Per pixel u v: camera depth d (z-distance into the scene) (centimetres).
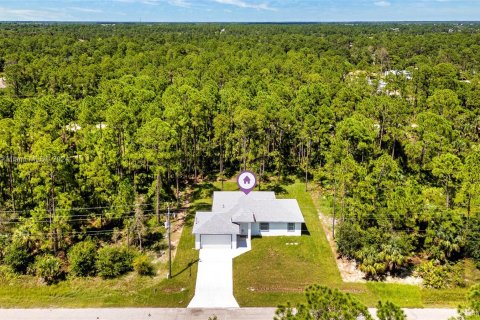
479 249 4472
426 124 6231
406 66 15425
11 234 4691
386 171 4922
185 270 4431
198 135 6750
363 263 4266
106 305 3888
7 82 11250
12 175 5194
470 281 4266
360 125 5731
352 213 4703
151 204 5506
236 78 10119
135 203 5203
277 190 6372
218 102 7262
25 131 5612
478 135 7581
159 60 12875
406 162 6619
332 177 5469
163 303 3919
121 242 4950
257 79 9775
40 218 4431
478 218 4722
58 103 7112
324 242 4997
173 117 5856
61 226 4559
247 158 6519
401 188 4716
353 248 4394
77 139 6212
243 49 16350
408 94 9581
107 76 10762
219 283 4222
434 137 6000
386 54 16688
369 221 4675
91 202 5000
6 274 4266
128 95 7244
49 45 17262
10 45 16062
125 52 15075
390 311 2191
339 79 10638
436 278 4122
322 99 7275
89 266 4344
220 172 6838
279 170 6831
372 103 7138
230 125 6556
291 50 16250
